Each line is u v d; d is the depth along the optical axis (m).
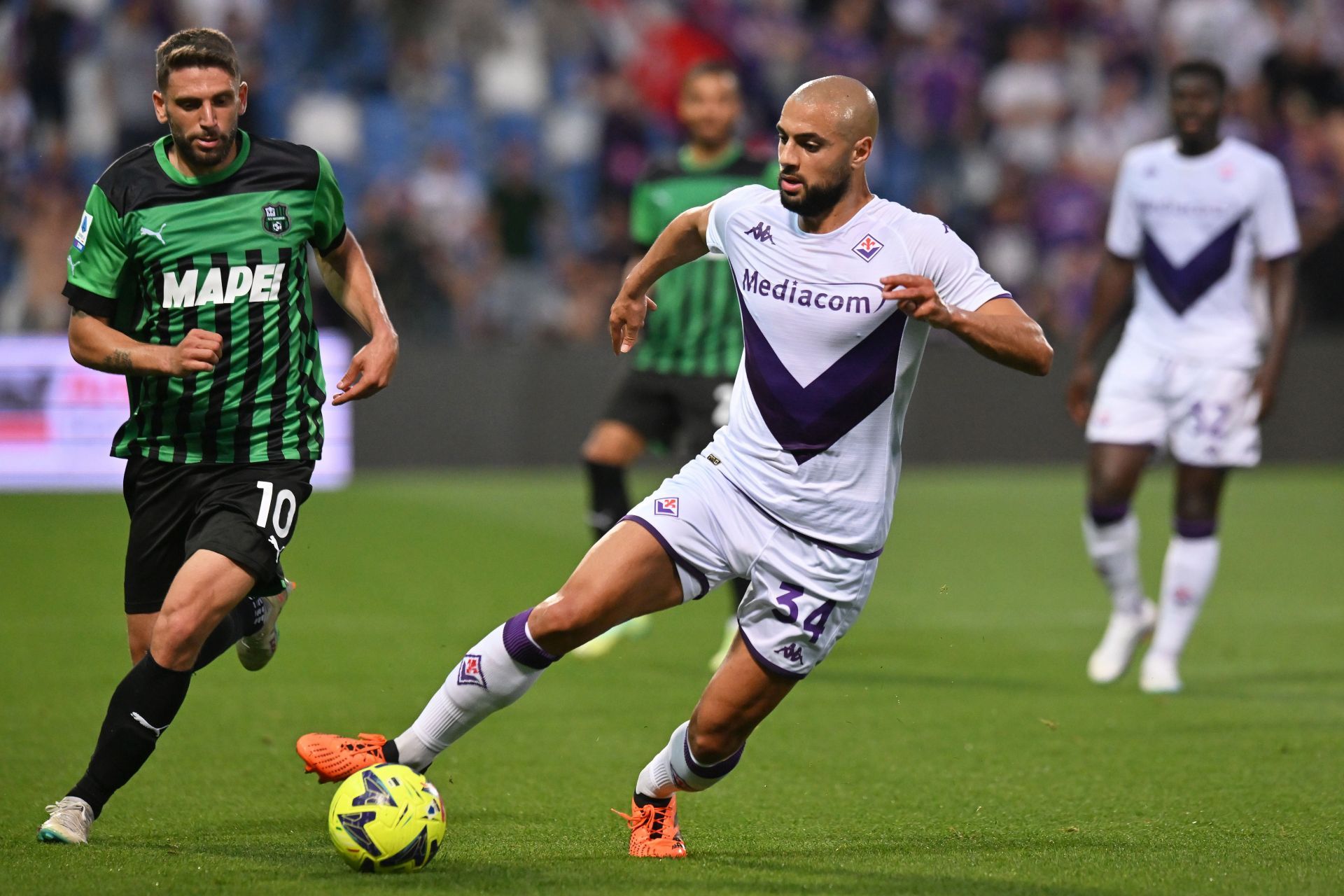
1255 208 24.23
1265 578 34.94
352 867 13.79
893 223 14.19
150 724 14.88
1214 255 24.41
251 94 56.22
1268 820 16.52
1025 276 58.16
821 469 14.36
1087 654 27.22
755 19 62.34
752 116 60.50
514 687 14.48
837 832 16.02
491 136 60.16
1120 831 16.00
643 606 14.45
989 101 61.16
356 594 32.16
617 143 56.41
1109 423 24.83
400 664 25.59
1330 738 20.77
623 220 56.03
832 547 14.47
